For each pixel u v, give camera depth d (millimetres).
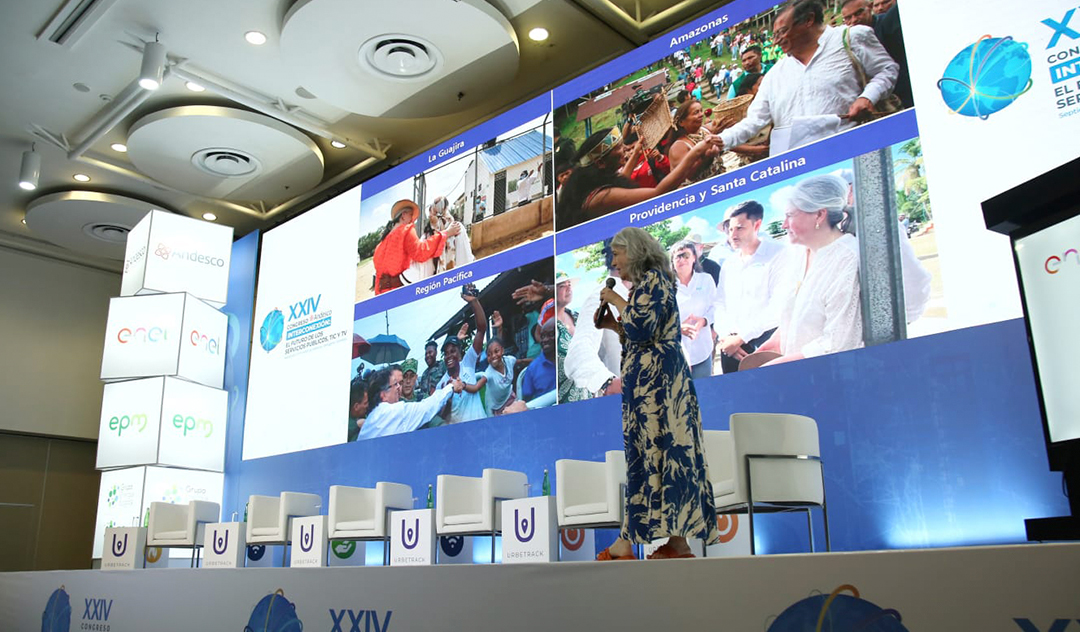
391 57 7297
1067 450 2766
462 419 7422
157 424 9195
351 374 8578
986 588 1949
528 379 6977
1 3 7027
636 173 6613
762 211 5781
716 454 4613
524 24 7387
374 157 9523
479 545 7172
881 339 5059
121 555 8086
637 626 2549
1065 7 4699
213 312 10062
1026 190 2930
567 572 2752
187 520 8227
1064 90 4625
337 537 6656
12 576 5855
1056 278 2859
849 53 5562
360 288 8742
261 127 8609
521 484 5934
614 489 4656
